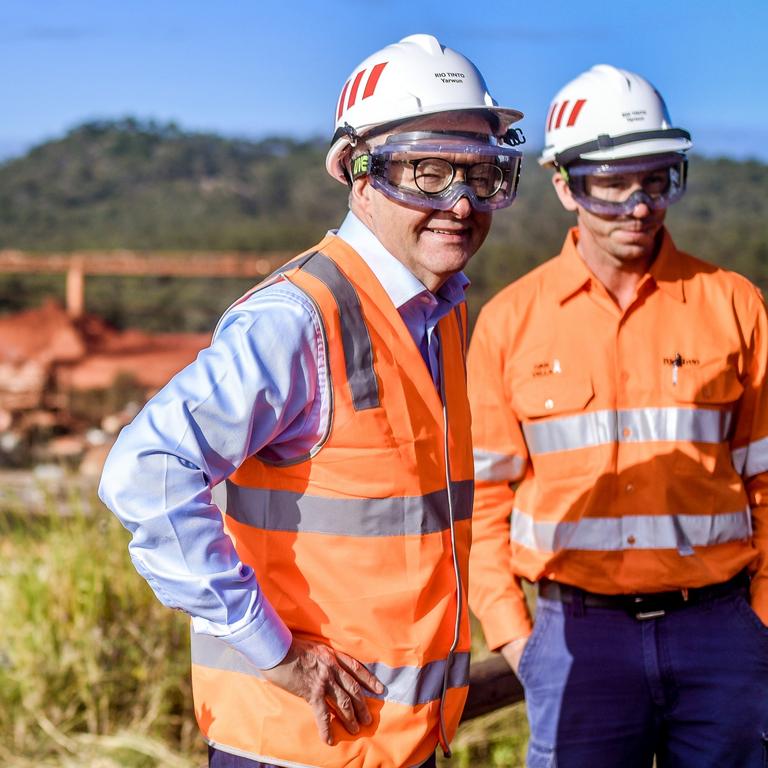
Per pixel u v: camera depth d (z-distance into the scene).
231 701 2.08
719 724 2.84
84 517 5.33
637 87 3.02
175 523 1.86
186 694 4.39
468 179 2.10
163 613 4.55
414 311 2.17
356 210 2.19
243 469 2.09
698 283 3.03
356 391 2.01
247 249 34.69
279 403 1.93
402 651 2.05
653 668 2.87
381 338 2.06
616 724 2.89
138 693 4.39
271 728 2.04
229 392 1.90
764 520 3.00
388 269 2.13
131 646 4.41
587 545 2.94
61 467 7.75
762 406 3.00
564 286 3.04
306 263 2.08
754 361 3.00
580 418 2.96
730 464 3.00
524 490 3.13
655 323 2.98
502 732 4.38
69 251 37.69
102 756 4.12
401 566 2.05
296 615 2.04
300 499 2.03
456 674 2.17
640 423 2.94
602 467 2.93
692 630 2.88
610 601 2.92
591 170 2.95
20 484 6.64
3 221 43.88
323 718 1.99
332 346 1.99
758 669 2.88
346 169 2.24
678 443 2.91
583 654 2.92
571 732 2.92
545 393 3.00
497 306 3.13
